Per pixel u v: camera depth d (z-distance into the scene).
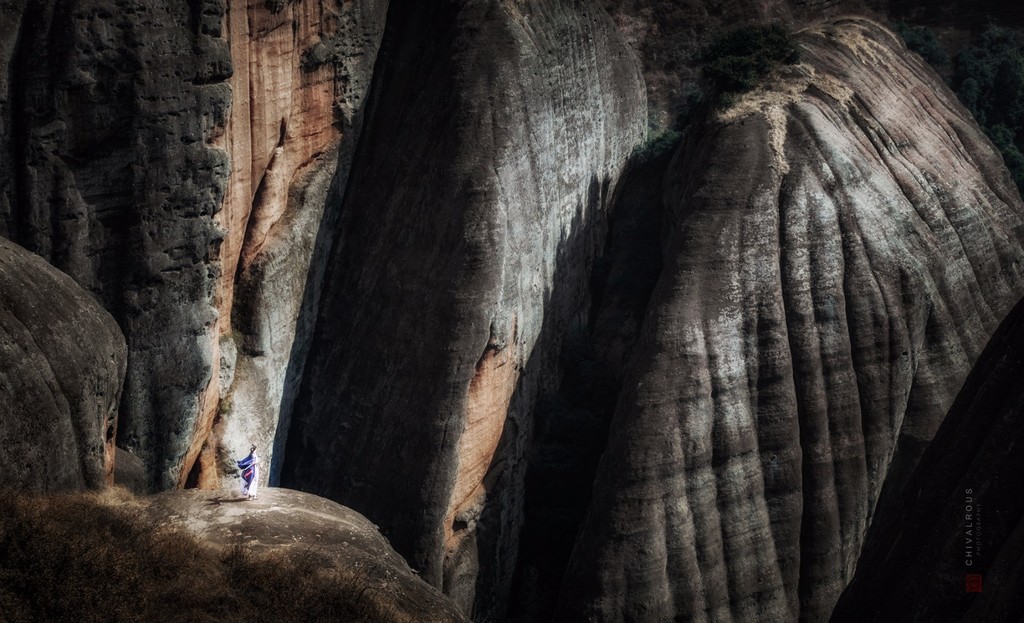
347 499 45.78
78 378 31.92
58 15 37.03
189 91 38.53
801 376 47.84
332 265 48.19
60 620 24.56
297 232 45.56
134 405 38.81
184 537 28.53
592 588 45.00
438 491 44.75
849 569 47.41
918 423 49.94
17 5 37.19
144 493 36.94
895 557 37.22
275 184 44.44
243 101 41.69
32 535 25.97
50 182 37.50
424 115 47.97
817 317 48.50
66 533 26.56
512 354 47.53
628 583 44.88
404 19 50.06
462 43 48.16
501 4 49.06
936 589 34.38
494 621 47.62
